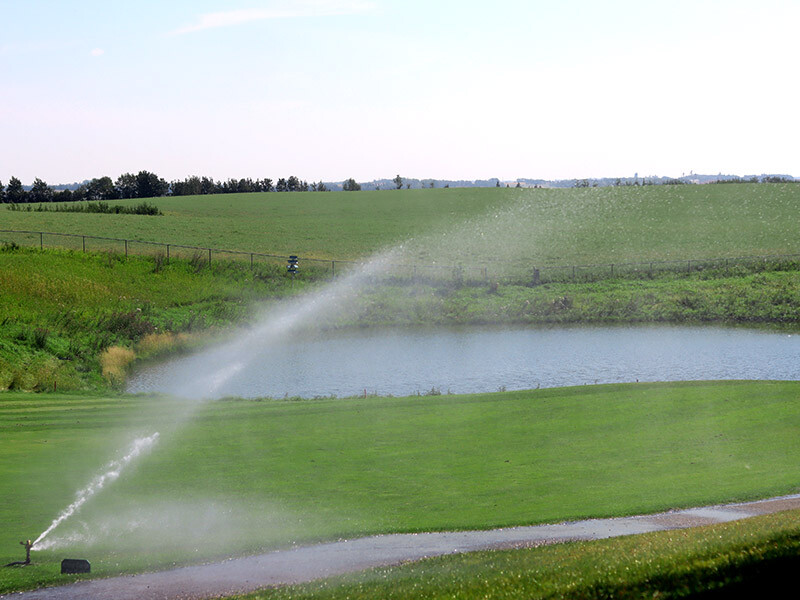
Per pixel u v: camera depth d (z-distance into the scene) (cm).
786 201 11012
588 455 2117
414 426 2527
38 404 3066
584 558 1257
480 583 1190
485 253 8338
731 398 2753
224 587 1305
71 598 1272
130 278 6197
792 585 1033
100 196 19088
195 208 12712
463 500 1756
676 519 1568
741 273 6925
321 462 2114
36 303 5175
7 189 18050
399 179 19388
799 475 1862
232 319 5588
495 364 4316
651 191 12406
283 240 8962
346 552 1452
